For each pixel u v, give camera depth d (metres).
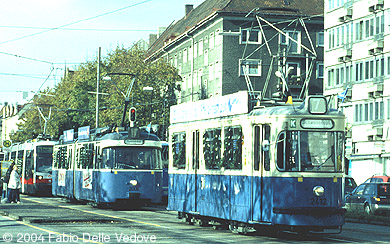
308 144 19.14
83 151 37.41
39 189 49.34
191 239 18.61
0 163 44.19
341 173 19.23
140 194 33.34
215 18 78.38
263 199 19.48
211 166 22.27
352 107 61.16
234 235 20.14
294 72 78.56
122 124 52.44
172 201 25.48
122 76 74.81
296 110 19.19
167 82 75.56
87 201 37.53
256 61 77.25
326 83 65.88
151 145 33.97
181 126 24.97
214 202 21.95
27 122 107.31
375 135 57.06
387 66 55.91
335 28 64.31
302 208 18.75
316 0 80.94
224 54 76.88
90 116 81.75
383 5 56.50
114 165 33.34
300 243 17.97
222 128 21.72
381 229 25.05
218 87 77.75
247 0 78.62
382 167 56.47
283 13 77.75
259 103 20.48
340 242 18.59
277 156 19.16
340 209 19.00
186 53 89.62
